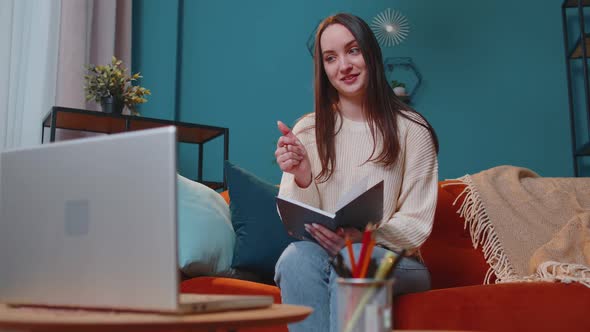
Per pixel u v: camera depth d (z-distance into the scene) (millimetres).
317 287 1282
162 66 3283
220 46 3414
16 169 824
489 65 3488
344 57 1534
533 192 2096
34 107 2807
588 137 3359
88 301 750
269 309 844
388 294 675
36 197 803
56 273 779
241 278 1900
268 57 3451
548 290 1276
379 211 1244
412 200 1455
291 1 3502
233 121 3367
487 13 3525
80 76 2881
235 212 1940
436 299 1309
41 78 2836
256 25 3467
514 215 1986
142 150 726
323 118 1567
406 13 3547
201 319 699
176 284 699
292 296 1302
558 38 3490
